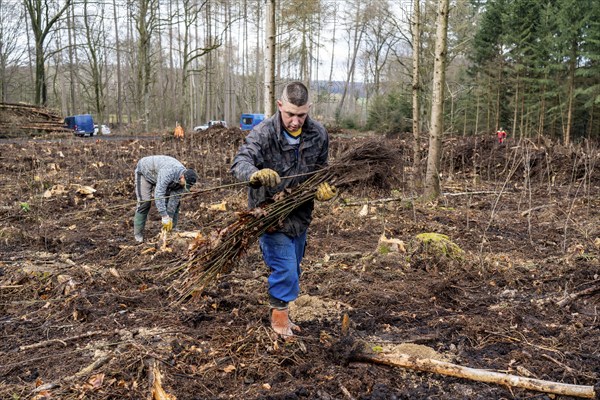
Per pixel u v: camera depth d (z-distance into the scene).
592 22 22.42
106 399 2.85
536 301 4.36
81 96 50.81
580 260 5.46
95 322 3.83
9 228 6.39
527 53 26.75
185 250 5.54
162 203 5.81
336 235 6.62
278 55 37.16
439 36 8.50
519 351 3.45
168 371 3.10
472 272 5.08
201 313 3.94
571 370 3.21
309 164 3.43
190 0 35.53
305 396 2.94
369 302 4.29
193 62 55.00
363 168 3.35
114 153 15.68
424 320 3.99
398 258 5.34
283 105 3.12
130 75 42.25
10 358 3.32
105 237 6.44
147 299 4.27
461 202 9.31
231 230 3.40
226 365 3.21
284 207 3.32
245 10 40.22
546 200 9.77
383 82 39.00
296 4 27.30
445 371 3.13
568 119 22.83
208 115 45.50
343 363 3.27
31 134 25.94
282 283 3.44
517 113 28.47
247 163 3.14
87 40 36.72
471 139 16.67
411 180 8.38
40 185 9.95
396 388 3.02
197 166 13.46
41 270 4.84
